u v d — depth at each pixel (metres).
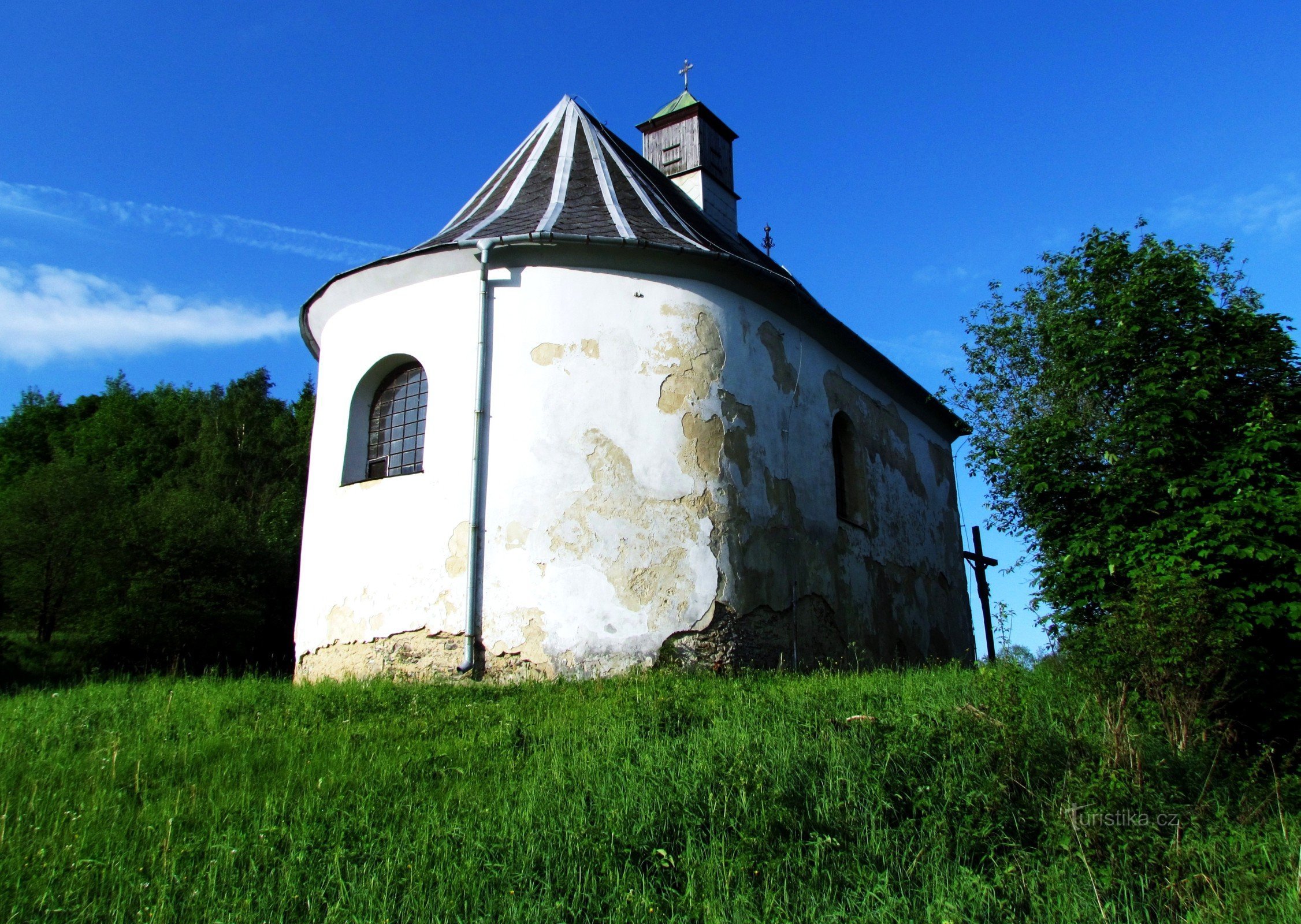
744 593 10.94
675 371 11.11
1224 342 8.67
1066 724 6.36
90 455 35.50
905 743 5.79
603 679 9.44
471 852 4.57
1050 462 9.13
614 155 14.34
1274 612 7.42
